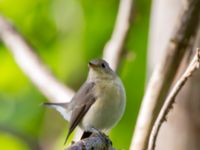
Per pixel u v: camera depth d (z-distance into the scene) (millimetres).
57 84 11961
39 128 14625
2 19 13305
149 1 13984
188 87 9320
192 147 9258
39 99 14625
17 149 14273
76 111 10516
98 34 13883
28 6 14375
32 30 14547
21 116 14547
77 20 14156
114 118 10430
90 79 10867
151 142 7488
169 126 9359
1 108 14547
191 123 9312
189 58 9352
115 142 13367
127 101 13477
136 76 13508
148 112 9039
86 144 7250
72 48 13992
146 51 13539
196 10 9250
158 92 9133
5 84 14477
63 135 14047
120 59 11898
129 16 11953
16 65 14250
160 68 9227
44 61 13039
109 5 14086
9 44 12875
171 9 9836
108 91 10367
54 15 14336
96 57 13797
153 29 10352
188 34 9227
